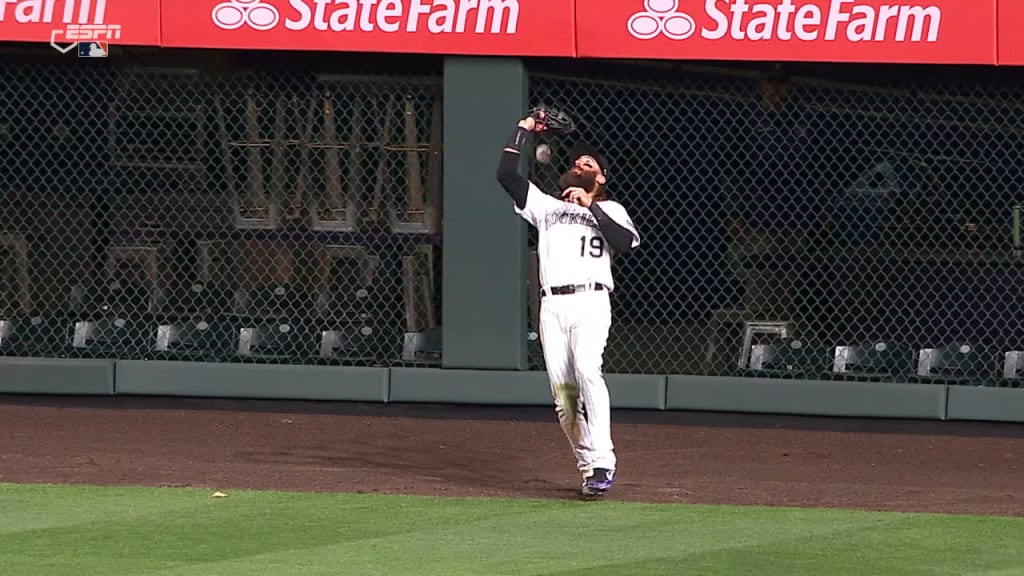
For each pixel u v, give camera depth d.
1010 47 37.50
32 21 40.06
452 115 39.41
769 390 38.81
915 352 39.81
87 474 31.61
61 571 23.28
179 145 41.97
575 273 28.83
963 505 29.44
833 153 40.62
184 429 37.69
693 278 41.09
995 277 39.62
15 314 42.47
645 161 41.12
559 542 25.61
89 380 40.50
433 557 24.39
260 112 41.66
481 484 31.09
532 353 40.72
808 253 40.66
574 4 38.69
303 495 29.50
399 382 39.88
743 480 32.09
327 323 41.62
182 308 42.03
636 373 40.75
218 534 26.00
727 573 23.47
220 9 39.66
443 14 39.06
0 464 32.72
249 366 40.31
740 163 40.78
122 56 41.84
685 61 40.06
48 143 42.44
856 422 38.84
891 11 37.84
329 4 39.31
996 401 37.97
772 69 40.34
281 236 41.66
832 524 27.34
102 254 42.31
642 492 30.42
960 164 40.03
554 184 40.34
